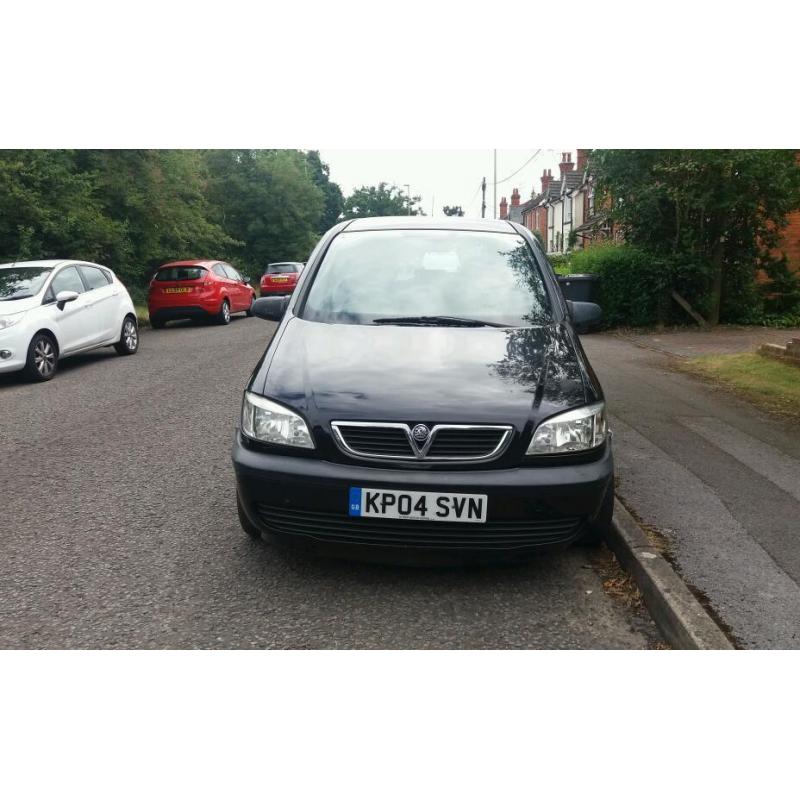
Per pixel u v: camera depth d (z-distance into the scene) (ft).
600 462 11.75
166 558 13.06
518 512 11.10
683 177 53.47
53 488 16.97
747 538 14.01
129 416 24.70
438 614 11.32
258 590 11.93
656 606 11.31
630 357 40.34
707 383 31.60
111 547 13.53
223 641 10.50
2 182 51.98
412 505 11.00
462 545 11.25
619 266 54.80
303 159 163.02
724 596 11.75
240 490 11.83
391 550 11.55
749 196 52.39
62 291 35.40
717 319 56.03
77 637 10.53
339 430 11.30
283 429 11.50
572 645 10.62
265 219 146.92
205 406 26.21
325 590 11.96
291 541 11.80
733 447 20.62
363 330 13.61
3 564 12.84
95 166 64.59
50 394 29.32
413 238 16.57
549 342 13.48
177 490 16.78
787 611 11.32
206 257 94.07
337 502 11.16
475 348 13.03
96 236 58.54
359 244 16.40
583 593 12.07
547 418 11.46
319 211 152.46
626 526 13.38
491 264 15.81
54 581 12.17
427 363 12.44
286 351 13.00
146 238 71.56
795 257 63.82
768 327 56.24
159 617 11.08
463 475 11.06
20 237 52.70
